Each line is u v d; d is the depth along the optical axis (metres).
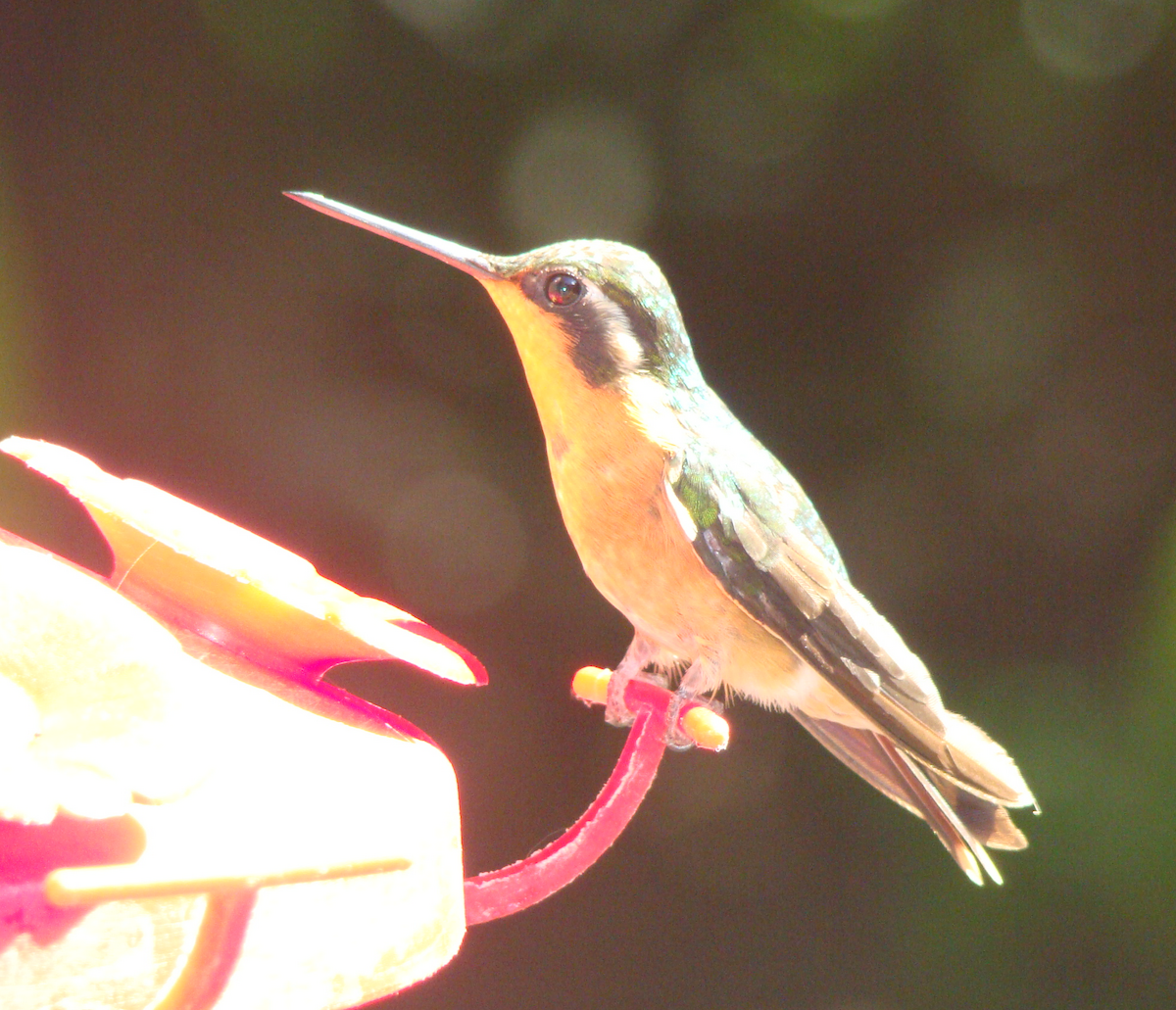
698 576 1.62
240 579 1.55
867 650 1.62
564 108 1.92
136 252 1.92
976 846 1.63
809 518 1.64
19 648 1.37
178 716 1.33
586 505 1.62
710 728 1.58
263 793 1.54
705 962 1.83
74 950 1.27
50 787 1.18
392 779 1.55
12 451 1.56
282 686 1.56
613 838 1.58
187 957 1.32
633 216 1.90
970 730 1.63
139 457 1.88
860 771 1.64
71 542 1.77
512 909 1.58
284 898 1.42
